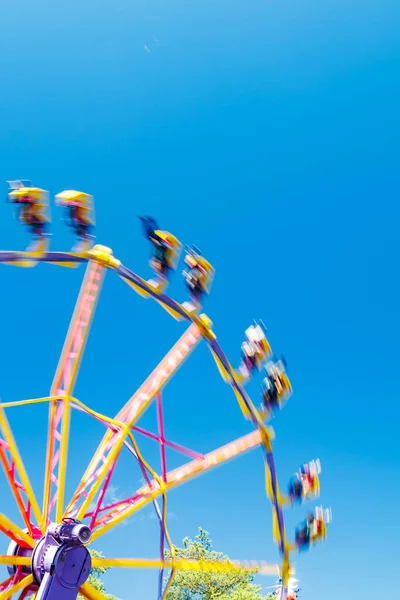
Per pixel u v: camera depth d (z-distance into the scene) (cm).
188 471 2269
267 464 2317
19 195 1809
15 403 1944
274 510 2303
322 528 2288
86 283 2095
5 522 1789
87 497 2019
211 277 2361
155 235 2223
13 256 1798
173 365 2275
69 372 2077
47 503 1980
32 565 1766
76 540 1728
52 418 2088
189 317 2269
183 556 3922
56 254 1909
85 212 2014
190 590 3834
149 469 2147
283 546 2270
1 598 1695
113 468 2053
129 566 2048
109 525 2017
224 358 2319
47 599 1673
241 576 3819
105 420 2138
